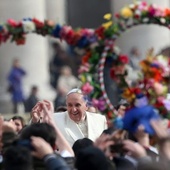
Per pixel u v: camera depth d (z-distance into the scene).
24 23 25.50
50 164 20.62
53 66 65.06
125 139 22.06
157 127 21.70
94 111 29.17
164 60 24.52
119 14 24.89
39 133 21.48
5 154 20.27
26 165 20.19
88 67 24.97
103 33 24.88
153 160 21.11
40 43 63.06
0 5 61.19
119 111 26.30
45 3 68.44
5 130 23.12
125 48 60.38
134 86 24.72
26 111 56.44
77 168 20.38
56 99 53.62
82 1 70.81
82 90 24.88
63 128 28.91
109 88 35.12
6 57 62.06
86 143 24.20
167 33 61.19
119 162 21.52
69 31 25.09
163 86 24.44
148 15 24.86
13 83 60.41
